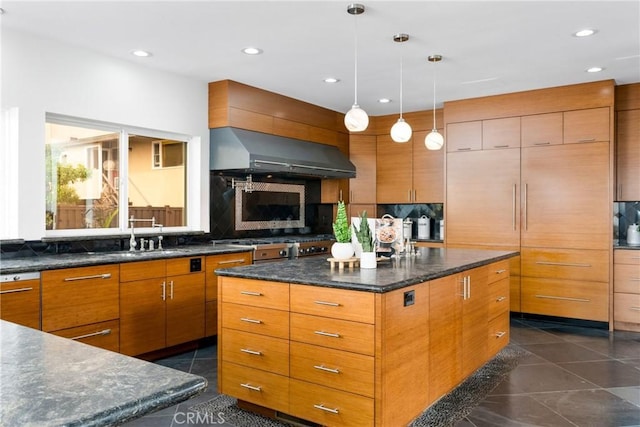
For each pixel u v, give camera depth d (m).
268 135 5.19
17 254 3.49
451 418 2.75
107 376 1.00
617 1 2.98
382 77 4.68
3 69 3.39
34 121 3.56
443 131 6.01
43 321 3.10
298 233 6.21
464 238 5.60
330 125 6.14
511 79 4.77
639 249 4.67
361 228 2.88
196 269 4.13
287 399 2.53
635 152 5.01
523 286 5.25
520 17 3.23
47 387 0.94
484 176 5.47
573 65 4.32
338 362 2.34
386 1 2.96
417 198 6.23
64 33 3.52
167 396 0.92
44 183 3.64
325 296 2.38
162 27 3.40
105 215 4.21
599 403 2.96
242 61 4.19
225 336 2.79
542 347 4.19
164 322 3.86
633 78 4.79
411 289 2.47
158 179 4.64
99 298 3.41
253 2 2.98
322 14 3.16
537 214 5.17
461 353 3.06
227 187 5.21
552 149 5.08
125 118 4.18
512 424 2.67
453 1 2.97
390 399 2.28
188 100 4.72
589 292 4.90
